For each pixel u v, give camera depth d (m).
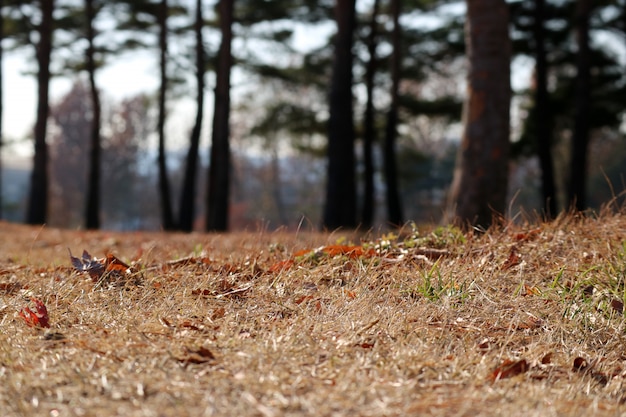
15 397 2.46
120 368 2.78
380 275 4.68
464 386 2.89
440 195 57.94
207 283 4.44
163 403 2.44
